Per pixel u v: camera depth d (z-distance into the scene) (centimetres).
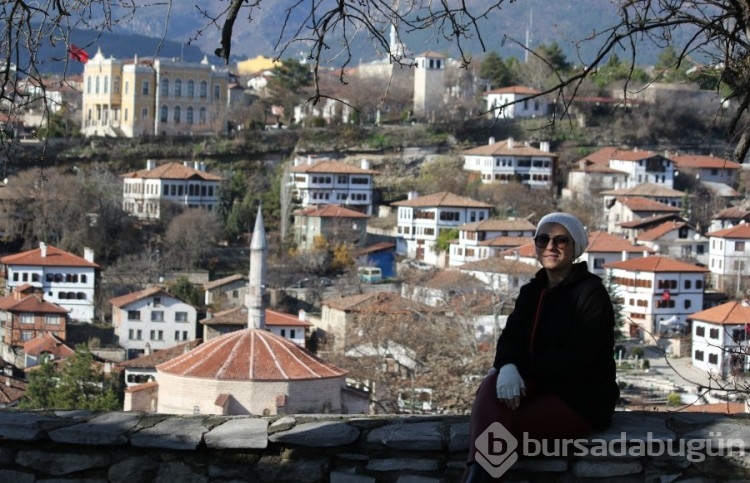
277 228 11525
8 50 1052
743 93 1034
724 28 1027
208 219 10438
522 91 13462
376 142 13138
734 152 1048
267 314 6806
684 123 13175
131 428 833
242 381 3806
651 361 5903
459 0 1038
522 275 6819
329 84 12238
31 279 8700
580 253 771
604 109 13400
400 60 1071
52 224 9781
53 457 831
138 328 7819
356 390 3953
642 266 7944
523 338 765
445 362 3581
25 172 9838
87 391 5006
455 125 13275
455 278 7038
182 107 13638
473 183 12312
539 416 754
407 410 3597
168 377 3900
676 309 7944
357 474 807
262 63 19988
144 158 12550
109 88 13425
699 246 9688
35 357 6731
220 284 8769
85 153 12100
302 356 3947
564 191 12406
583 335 748
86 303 8762
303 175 11856
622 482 773
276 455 819
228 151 12862
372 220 11862
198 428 830
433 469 799
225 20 1029
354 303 6794
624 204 11181
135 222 10594
